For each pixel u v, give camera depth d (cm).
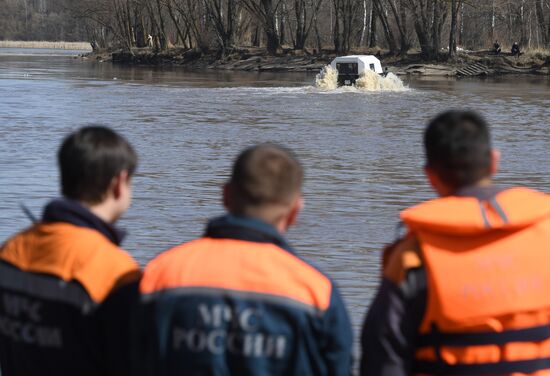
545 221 612
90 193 647
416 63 12938
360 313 1498
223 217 609
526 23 15662
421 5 13175
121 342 618
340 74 8700
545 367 605
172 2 18088
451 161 620
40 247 638
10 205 2450
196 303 574
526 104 6775
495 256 593
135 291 616
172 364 574
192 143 3966
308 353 572
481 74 12219
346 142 4056
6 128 4462
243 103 6525
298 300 570
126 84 9156
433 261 591
